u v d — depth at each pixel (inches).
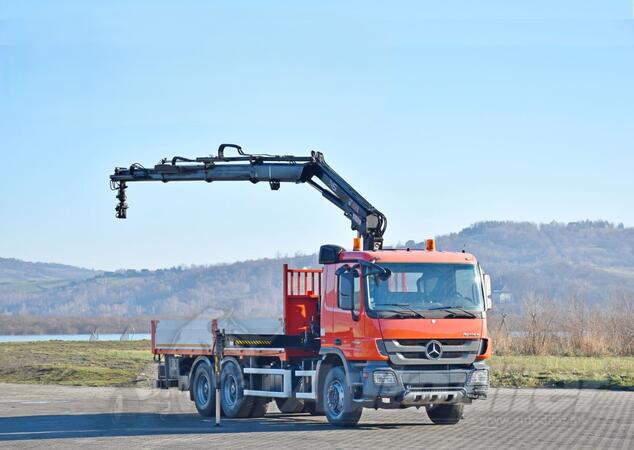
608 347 1721.2
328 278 810.8
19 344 2741.1
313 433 740.0
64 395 1196.5
